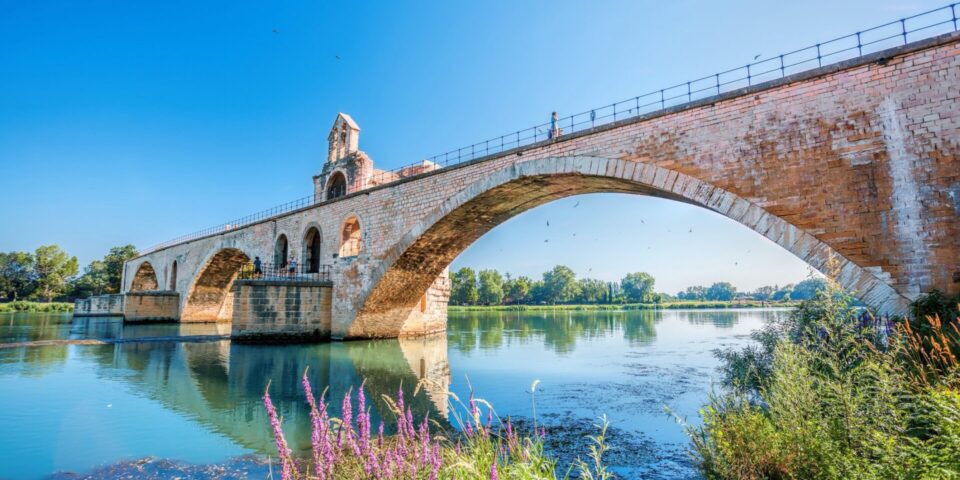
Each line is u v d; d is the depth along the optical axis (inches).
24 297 4035.4
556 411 516.7
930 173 491.8
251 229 1625.2
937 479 177.6
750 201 597.0
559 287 5762.8
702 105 651.5
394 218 1090.1
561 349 1066.1
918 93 508.4
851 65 546.0
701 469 292.4
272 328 1120.8
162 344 1093.8
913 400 241.4
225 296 2129.7
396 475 187.0
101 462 360.8
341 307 1189.7
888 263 501.4
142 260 2605.8
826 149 553.6
